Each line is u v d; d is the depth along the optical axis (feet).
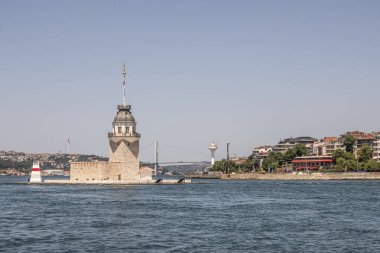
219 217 301.43
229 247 205.36
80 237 226.17
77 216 302.66
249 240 220.84
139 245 208.33
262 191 596.70
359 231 246.47
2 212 326.85
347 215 314.96
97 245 208.03
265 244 212.02
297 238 226.38
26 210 339.16
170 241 217.56
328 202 416.67
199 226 261.44
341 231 246.47
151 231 243.81
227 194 529.45
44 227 255.70
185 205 380.99
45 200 425.28
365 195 511.81
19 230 246.06
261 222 278.67
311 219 293.23
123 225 263.49
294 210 346.13
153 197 470.39
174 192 560.20
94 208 352.28
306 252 196.54
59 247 204.03
